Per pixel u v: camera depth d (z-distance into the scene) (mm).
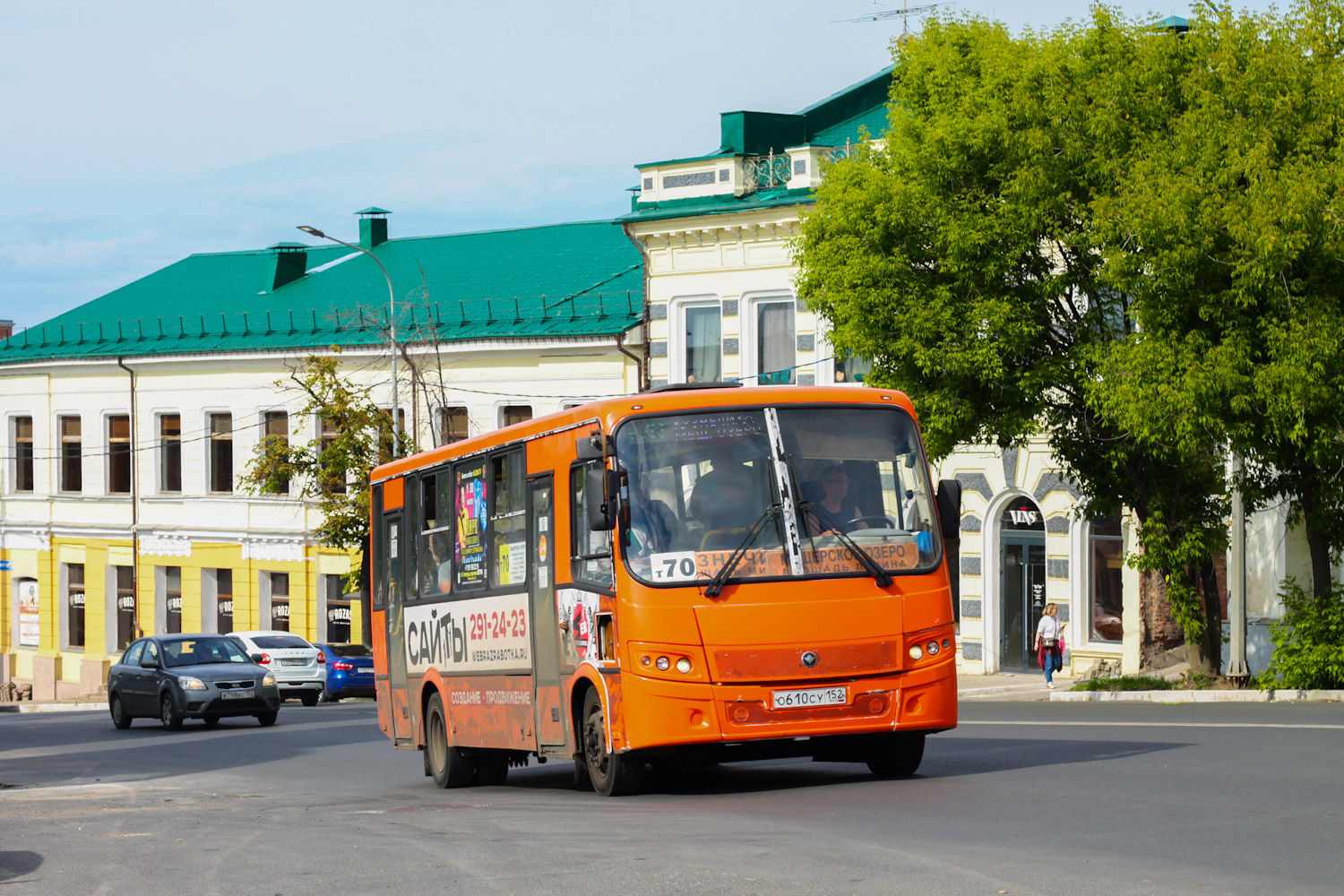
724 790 15070
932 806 12562
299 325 56344
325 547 54812
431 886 9930
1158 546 29547
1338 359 25312
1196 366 25734
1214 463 29672
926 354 28125
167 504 58625
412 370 48531
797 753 14430
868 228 28797
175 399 58469
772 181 43906
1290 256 24688
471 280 55031
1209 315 25922
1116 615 38094
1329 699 26312
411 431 51969
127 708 36312
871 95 48312
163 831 13891
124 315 61750
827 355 42406
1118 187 26672
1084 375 27922
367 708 43688
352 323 54500
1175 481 29875
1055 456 30719
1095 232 26875
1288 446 27781
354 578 49094
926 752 18375
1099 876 9109
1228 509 29844
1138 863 9531
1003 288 28219
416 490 19844
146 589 59094
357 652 48625
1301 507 29297
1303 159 25109
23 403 63188
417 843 12047
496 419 50188
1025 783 13961
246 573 56500
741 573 13938
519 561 16516
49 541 62219
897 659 14102
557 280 52438
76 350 61188
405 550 20188
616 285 50438
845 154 43281
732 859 10250
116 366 59812
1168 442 27219
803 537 14102
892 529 14344
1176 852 9883
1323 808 11680
